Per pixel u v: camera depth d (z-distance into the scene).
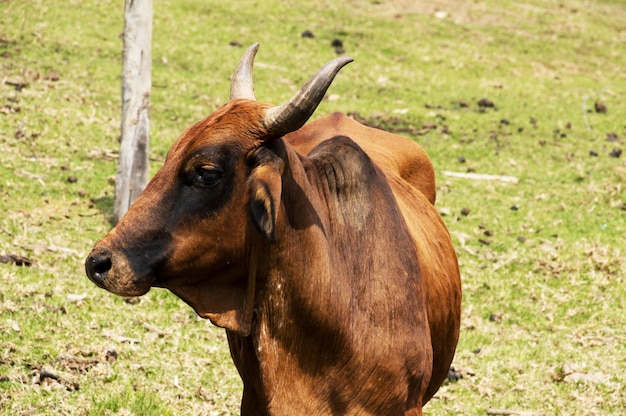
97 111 14.94
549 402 8.16
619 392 8.47
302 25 22.38
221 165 4.71
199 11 22.05
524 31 25.03
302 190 4.98
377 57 21.16
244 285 5.01
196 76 17.84
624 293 10.85
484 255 11.55
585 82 21.75
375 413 5.25
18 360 7.53
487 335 9.44
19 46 17.33
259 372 5.17
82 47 18.05
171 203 4.75
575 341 9.57
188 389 7.53
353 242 5.25
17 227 10.45
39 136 13.45
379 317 5.19
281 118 4.67
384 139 7.18
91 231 10.79
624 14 27.89
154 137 14.39
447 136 16.66
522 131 17.52
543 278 11.08
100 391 7.23
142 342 8.21
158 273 4.80
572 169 15.61
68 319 8.37
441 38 23.38
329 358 5.11
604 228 13.02
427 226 6.30
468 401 8.04
